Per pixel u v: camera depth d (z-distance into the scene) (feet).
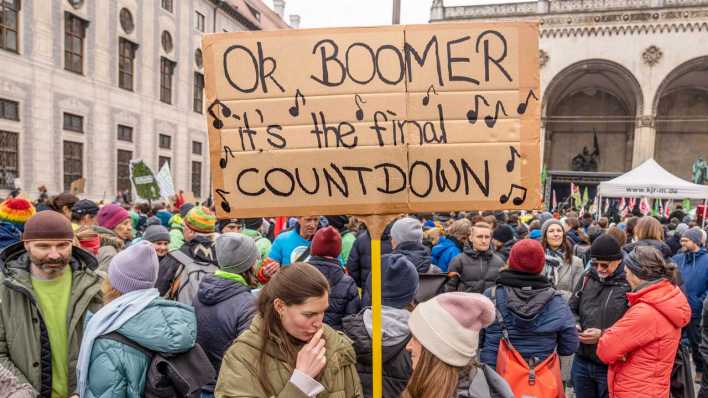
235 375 6.38
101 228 14.94
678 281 16.31
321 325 6.54
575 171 121.90
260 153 8.73
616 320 11.60
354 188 8.69
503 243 19.10
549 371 9.75
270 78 8.71
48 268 8.72
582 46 110.01
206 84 8.76
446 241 19.92
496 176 8.62
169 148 89.71
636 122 108.58
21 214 13.93
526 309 9.76
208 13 100.99
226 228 18.89
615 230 17.93
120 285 8.01
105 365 7.41
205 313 9.45
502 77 8.59
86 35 68.69
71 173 67.10
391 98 8.63
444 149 8.63
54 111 63.57
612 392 10.60
